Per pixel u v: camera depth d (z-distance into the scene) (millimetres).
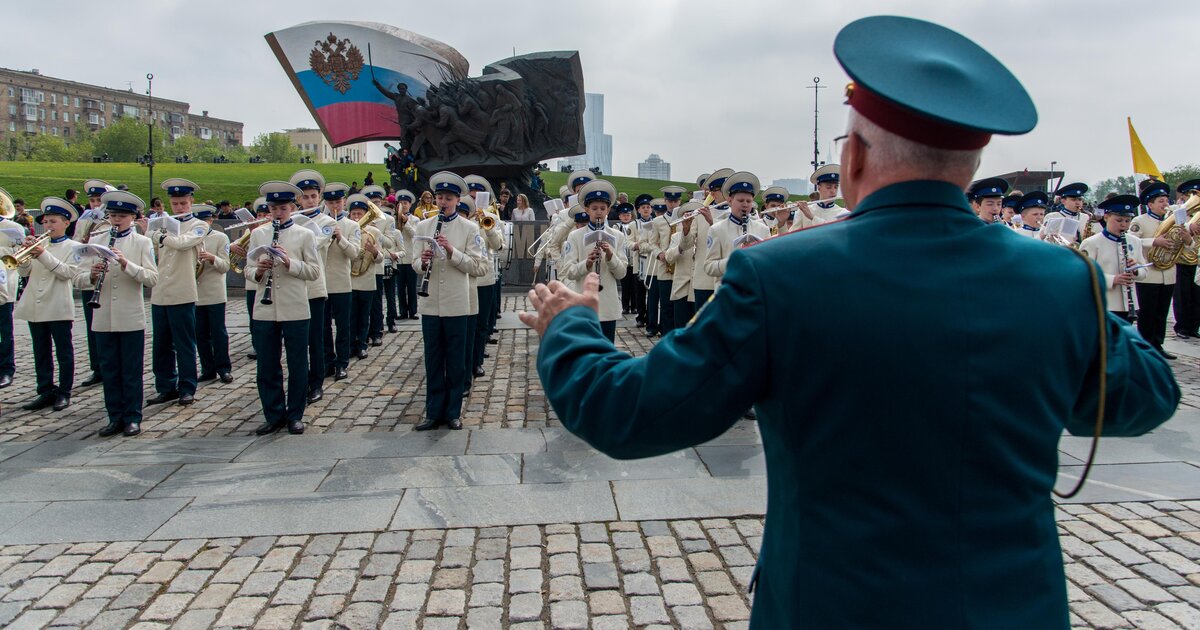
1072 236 8898
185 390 8555
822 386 1456
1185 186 12234
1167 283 10805
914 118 1517
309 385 8688
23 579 4363
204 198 43062
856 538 1445
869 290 1456
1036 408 1465
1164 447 6512
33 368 10781
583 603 4059
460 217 7527
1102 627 3797
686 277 10047
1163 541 4734
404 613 3982
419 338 13172
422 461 6324
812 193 11508
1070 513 5184
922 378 1415
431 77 25875
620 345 12516
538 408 8211
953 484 1419
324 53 25922
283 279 7254
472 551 4684
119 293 7180
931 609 1389
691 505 5324
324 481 5875
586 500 5426
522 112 23312
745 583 4262
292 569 4473
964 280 1476
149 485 5816
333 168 60469
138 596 4168
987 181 9023
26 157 96875
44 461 6418
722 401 1485
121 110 121875
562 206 12906
